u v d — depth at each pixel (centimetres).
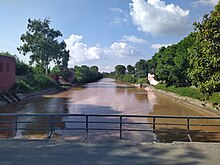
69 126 1608
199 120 1869
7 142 847
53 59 6906
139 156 718
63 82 7531
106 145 820
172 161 680
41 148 786
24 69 5034
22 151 757
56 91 5100
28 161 675
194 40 851
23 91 3731
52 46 6544
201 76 805
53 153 740
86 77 10556
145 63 9975
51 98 3644
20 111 2344
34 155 723
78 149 778
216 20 735
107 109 2516
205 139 1320
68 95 4178
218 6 746
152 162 672
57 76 7000
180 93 3597
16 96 3219
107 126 1616
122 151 761
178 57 4019
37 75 5222
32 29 6359
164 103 3122
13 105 2788
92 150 768
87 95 4212
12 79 3719
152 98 3788
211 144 830
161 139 1302
